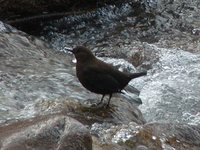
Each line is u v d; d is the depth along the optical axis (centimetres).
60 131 743
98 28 1859
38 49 1496
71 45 1752
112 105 1056
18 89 1165
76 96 1171
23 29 1803
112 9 1955
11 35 1491
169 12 1962
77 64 1018
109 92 1027
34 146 729
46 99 1101
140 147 901
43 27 1833
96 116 1000
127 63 1524
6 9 1753
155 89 1369
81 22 1880
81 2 1922
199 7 2008
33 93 1157
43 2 1802
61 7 1866
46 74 1288
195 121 1264
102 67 1009
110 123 984
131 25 1878
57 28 1839
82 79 1014
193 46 1705
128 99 1273
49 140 734
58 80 1252
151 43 1744
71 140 727
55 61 1438
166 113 1286
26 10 1786
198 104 1323
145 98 1328
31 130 754
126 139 910
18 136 749
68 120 755
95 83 1007
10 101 1098
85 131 742
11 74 1246
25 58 1388
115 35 1811
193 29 1847
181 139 958
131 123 977
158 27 1864
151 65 1531
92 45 1744
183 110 1296
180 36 1798
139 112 1113
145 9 1977
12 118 997
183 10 1981
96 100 1081
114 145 892
